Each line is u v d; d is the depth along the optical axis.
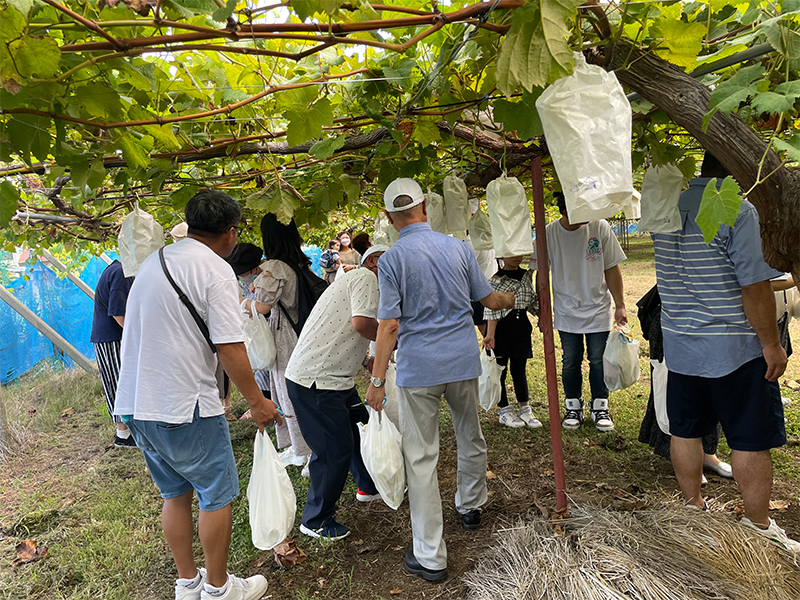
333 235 8.12
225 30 1.09
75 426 5.05
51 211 3.88
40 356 6.91
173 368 2.02
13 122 1.48
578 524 2.39
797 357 5.34
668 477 3.17
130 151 1.75
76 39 1.26
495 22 1.21
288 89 1.60
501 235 1.92
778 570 2.05
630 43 1.32
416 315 2.36
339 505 3.16
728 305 2.12
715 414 2.42
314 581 2.49
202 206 2.17
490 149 2.42
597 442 3.75
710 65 1.42
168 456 2.09
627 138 1.15
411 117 1.99
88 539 3.00
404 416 2.42
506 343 4.03
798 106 1.57
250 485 2.38
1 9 1.00
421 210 2.47
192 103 1.94
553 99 1.15
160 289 2.03
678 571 2.02
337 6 1.08
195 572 2.37
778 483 2.97
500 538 2.53
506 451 3.71
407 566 2.50
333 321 2.65
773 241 1.28
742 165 1.25
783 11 1.13
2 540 3.10
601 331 3.89
